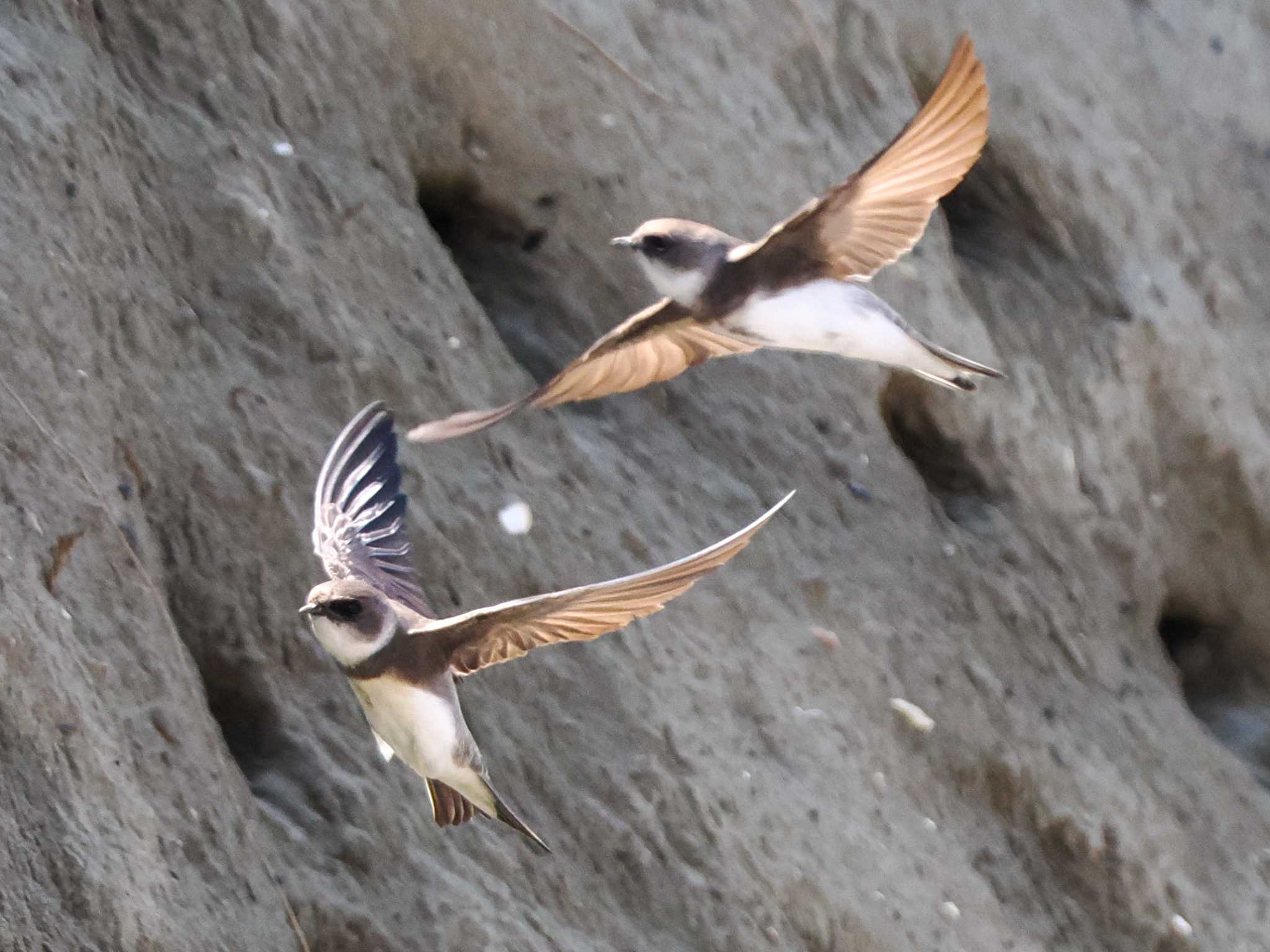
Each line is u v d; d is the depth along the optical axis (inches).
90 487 382.6
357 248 493.4
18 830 330.3
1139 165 753.0
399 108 531.2
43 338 390.9
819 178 620.4
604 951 445.7
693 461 558.9
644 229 322.7
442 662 290.2
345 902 400.2
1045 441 668.1
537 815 455.5
